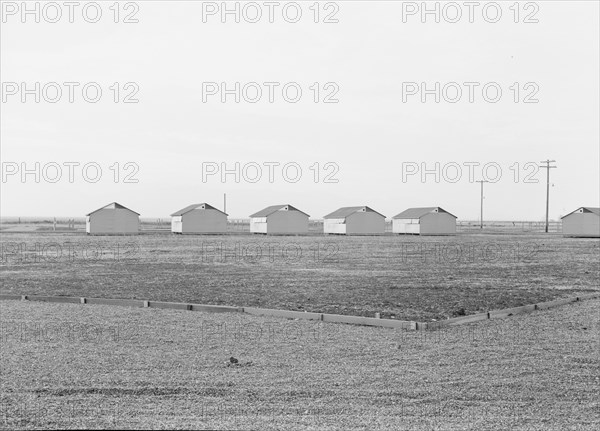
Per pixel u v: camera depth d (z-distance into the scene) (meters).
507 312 13.30
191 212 63.66
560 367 8.46
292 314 12.84
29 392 7.17
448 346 9.85
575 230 58.25
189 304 14.03
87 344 9.94
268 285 18.97
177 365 8.51
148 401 6.85
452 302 15.09
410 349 9.62
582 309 14.05
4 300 15.62
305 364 8.59
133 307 14.30
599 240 50.94
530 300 15.55
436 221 65.62
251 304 14.72
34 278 21.23
